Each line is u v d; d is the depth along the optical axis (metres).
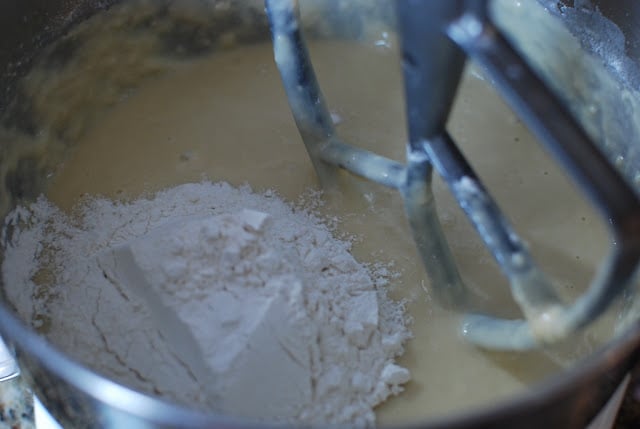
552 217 0.38
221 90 0.43
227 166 0.40
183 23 0.43
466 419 0.23
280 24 0.36
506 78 0.24
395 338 0.33
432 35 0.26
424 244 0.33
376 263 0.36
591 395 0.26
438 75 0.27
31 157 0.40
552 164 0.40
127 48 0.43
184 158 0.40
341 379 0.32
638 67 0.38
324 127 0.37
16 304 0.35
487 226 0.29
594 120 0.41
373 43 0.45
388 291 0.35
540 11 0.41
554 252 0.37
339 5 0.44
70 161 0.40
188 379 0.31
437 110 0.29
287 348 0.31
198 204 0.37
